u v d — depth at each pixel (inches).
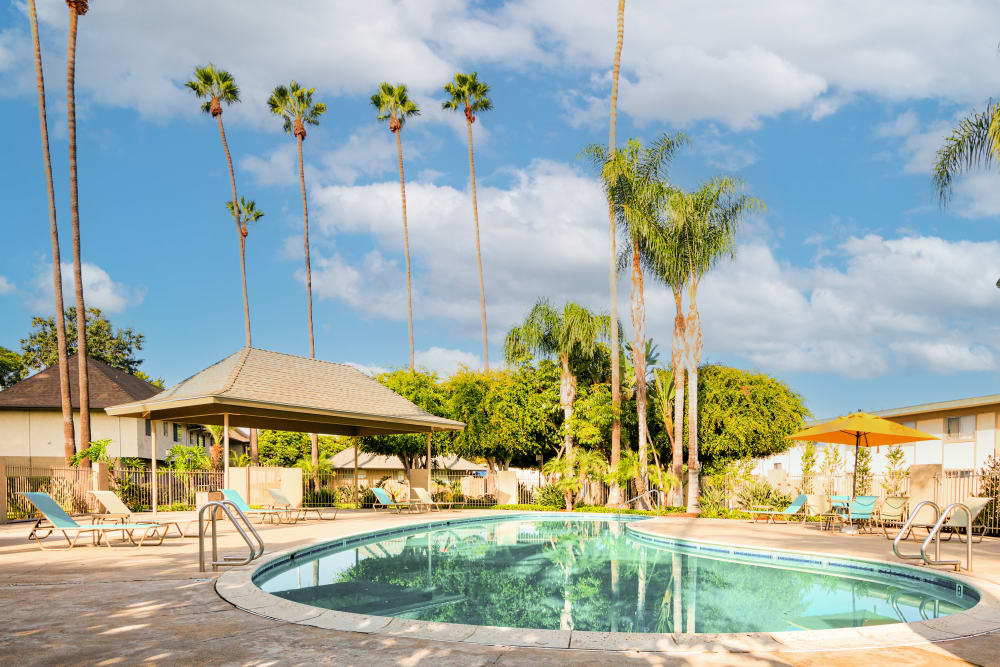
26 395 1230.9
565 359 1018.7
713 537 522.0
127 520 480.1
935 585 332.8
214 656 174.9
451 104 1654.8
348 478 1096.8
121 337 2063.2
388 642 189.3
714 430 1136.2
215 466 1203.9
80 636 194.7
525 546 532.7
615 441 915.4
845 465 1044.5
